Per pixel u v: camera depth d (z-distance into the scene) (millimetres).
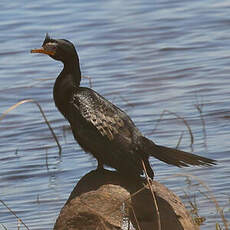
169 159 8969
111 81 18625
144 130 15562
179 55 20219
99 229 8711
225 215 11266
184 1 25234
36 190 13242
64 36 22406
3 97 18109
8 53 21234
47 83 18766
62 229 8859
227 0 24922
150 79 18578
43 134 15906
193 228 9031
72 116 9453
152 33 22203
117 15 24078
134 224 8781
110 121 9195
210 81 18047
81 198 8961
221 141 14609
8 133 16109
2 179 13883
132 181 9180
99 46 21484
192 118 15930
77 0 25938
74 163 14297
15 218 12141
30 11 24781
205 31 21984
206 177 12984
